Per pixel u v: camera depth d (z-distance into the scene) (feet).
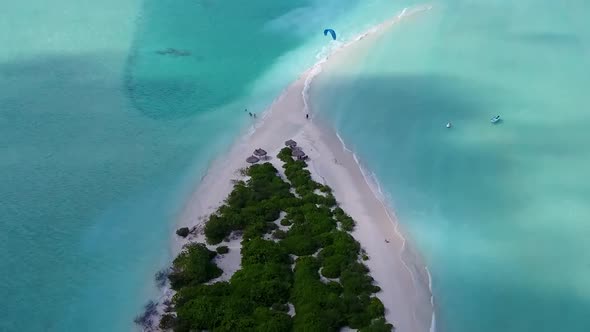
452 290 171.42
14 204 203.21
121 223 195.11
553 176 214.28
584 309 166.30
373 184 210.38
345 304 158.81
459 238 188.65
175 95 269.03
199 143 236.02
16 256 182.19
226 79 282.15
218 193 206.18
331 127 242.99
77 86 274.16
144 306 163.73
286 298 162.50
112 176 216.95
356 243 181.37
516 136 233.96
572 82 266.16
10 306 165.89
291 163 218.18
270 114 254.47
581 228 192.44
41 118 249.75
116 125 246.27
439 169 217.56
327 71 282.97
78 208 201.77
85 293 169.58
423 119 245.04
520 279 175.01
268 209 193.26
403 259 178.91
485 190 207.92
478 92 261.03
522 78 270.05
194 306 156.87
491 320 163.22
